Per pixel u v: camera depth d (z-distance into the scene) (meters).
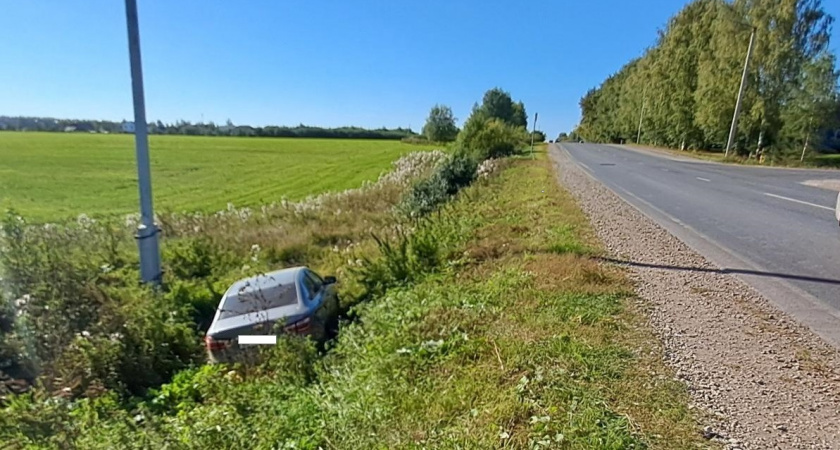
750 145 35.34
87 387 5.10
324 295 7.15
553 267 6.21
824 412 2.94
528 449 2.65
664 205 11.98
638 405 3.02
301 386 4.38
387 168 38.22
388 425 3.09
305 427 3.29
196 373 5.33
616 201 12.66
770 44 32.31
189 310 8.12
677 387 3.23
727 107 35.00
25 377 5.55
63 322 6.11
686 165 27.98
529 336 4.18
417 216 13.45
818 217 10.09
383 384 3.68
